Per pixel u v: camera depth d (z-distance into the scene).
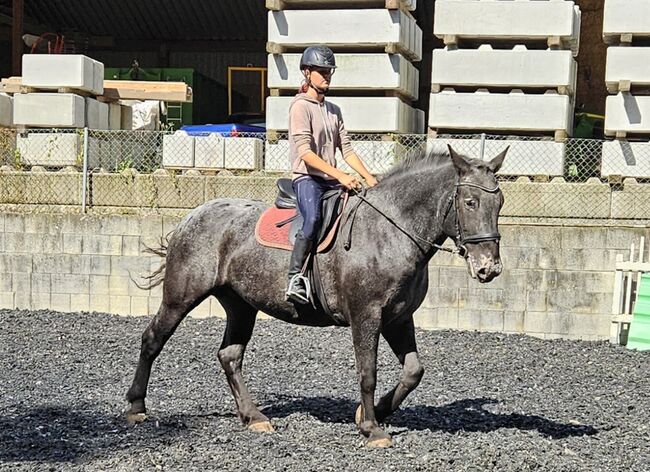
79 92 16.25
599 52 23.84
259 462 7.53
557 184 13.98
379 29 14.88
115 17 26.94
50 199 15.15
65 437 8.27
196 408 9.50
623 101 14.48
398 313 7.94
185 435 8.34
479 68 14.70
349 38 14.96
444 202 7.69
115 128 17.30
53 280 14.91
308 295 7.98
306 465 7.45
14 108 15.77
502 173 14.59
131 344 12.90
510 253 13.77
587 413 9.71
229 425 8.73
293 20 15.08
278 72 15.23
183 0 26.09
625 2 14.46
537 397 10.45
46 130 15.60
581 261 13.62
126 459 7.56
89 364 11.78
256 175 15.05
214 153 15.23
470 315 13.91
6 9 26.22
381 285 7.82
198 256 8.60
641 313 13.29
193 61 27.98
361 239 7.92
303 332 13.74
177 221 14.57
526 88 14.91
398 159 14.73
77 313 14.77
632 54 14.40
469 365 11.99
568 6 14.47
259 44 27.44
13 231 14.97
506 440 8.32
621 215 13.83
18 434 8.36
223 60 27.91
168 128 18.70
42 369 11.48
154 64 27.91
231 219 8.59
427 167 7.90
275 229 8.29
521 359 12.35
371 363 7.89
